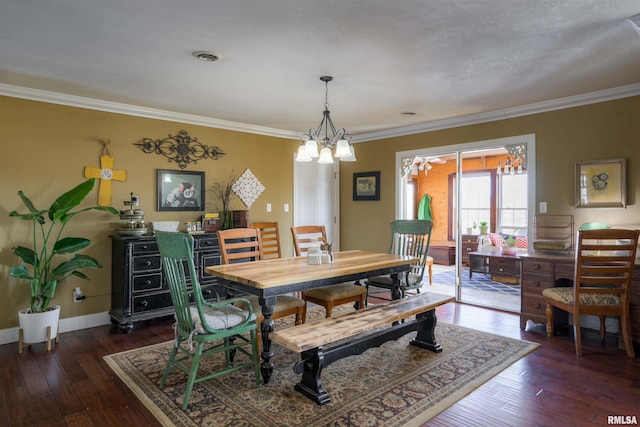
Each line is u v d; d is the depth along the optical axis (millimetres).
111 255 3955
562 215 3895
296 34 2371
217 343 3307
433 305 3016
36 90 3482
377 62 2844
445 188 6695
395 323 3799
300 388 2420
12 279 3438
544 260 3578
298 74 3090
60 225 3674
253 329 2516
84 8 2033
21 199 3457
